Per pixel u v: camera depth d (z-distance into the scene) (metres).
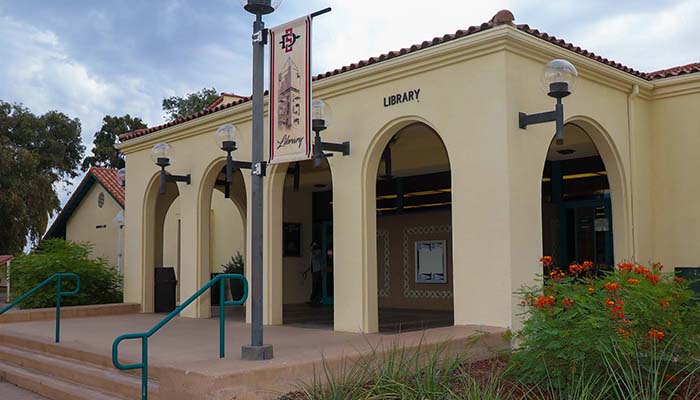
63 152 40.69
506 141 9.41
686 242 12.05
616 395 6.44
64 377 9.13
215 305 18.83
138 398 7.62
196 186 14.79
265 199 12.91
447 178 16.80
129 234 17.08
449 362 7.38
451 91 10.10
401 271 17.88
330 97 11.77
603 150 11.80
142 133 16.39
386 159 12.16
